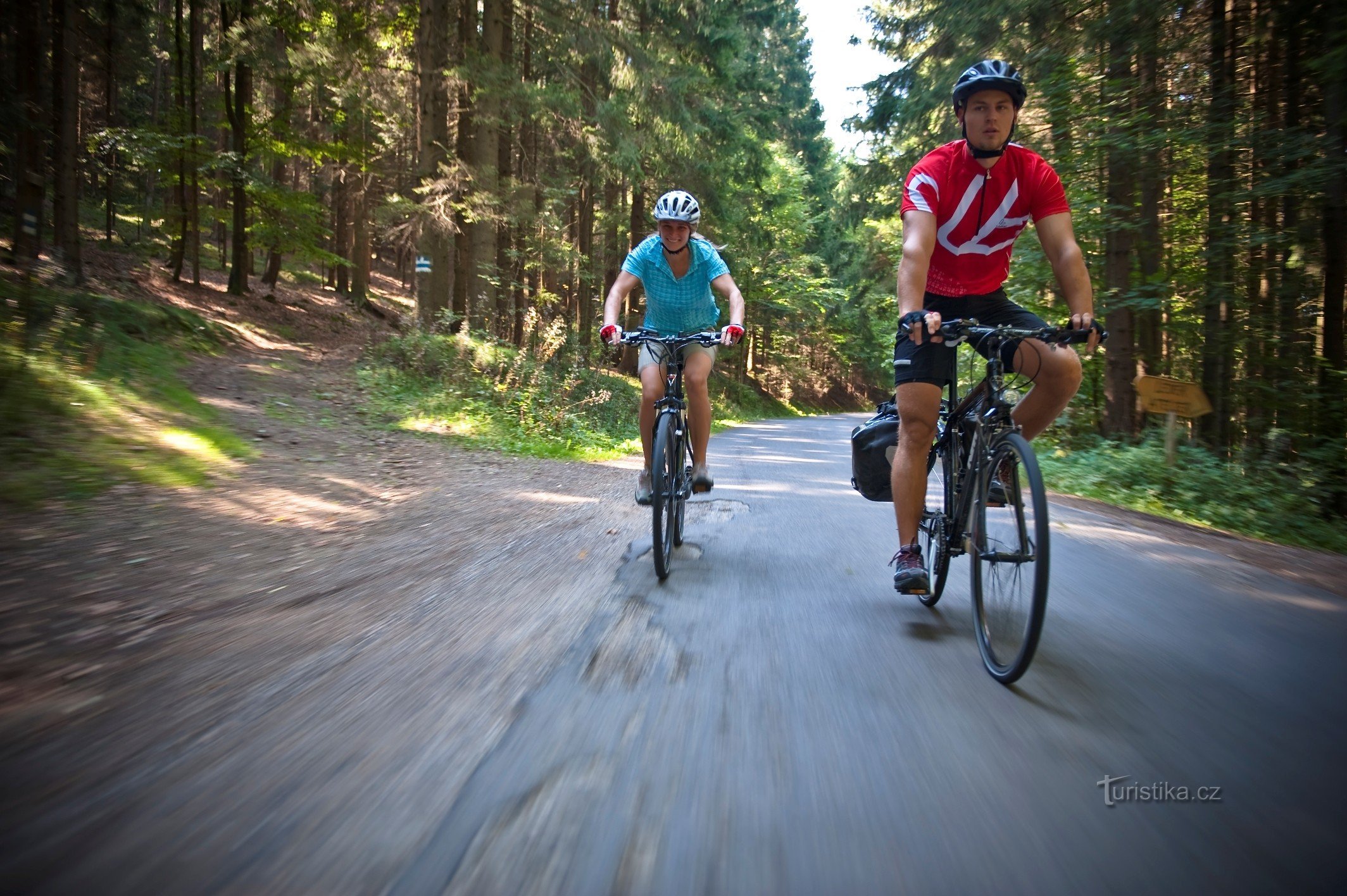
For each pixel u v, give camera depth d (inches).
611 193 1032.2
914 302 129.2
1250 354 477.1
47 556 164.2
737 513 251.9
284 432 363.3
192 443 281.4
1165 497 372.8
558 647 124.6
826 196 1589.6
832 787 82.7
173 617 136.0
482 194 648.4
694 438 196.7
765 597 155.9
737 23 820.0
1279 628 140.8
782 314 1558.8
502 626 134.8
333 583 159.9
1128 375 472.1
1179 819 77.5
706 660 120.0
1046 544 104.6
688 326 208.1
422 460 346.9
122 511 204.7
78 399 273.6
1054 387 132.0
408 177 952.9
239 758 87.4
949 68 530.6
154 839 71.8
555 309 981.2
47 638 123.0
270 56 728.3
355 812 76.7
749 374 1829.5
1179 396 385.1
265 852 70.0
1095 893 66.1
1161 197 486.9
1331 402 438.0
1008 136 129.8
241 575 163.2
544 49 706.8
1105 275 480.1
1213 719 100.7
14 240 569.3
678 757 88.8
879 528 231.0
